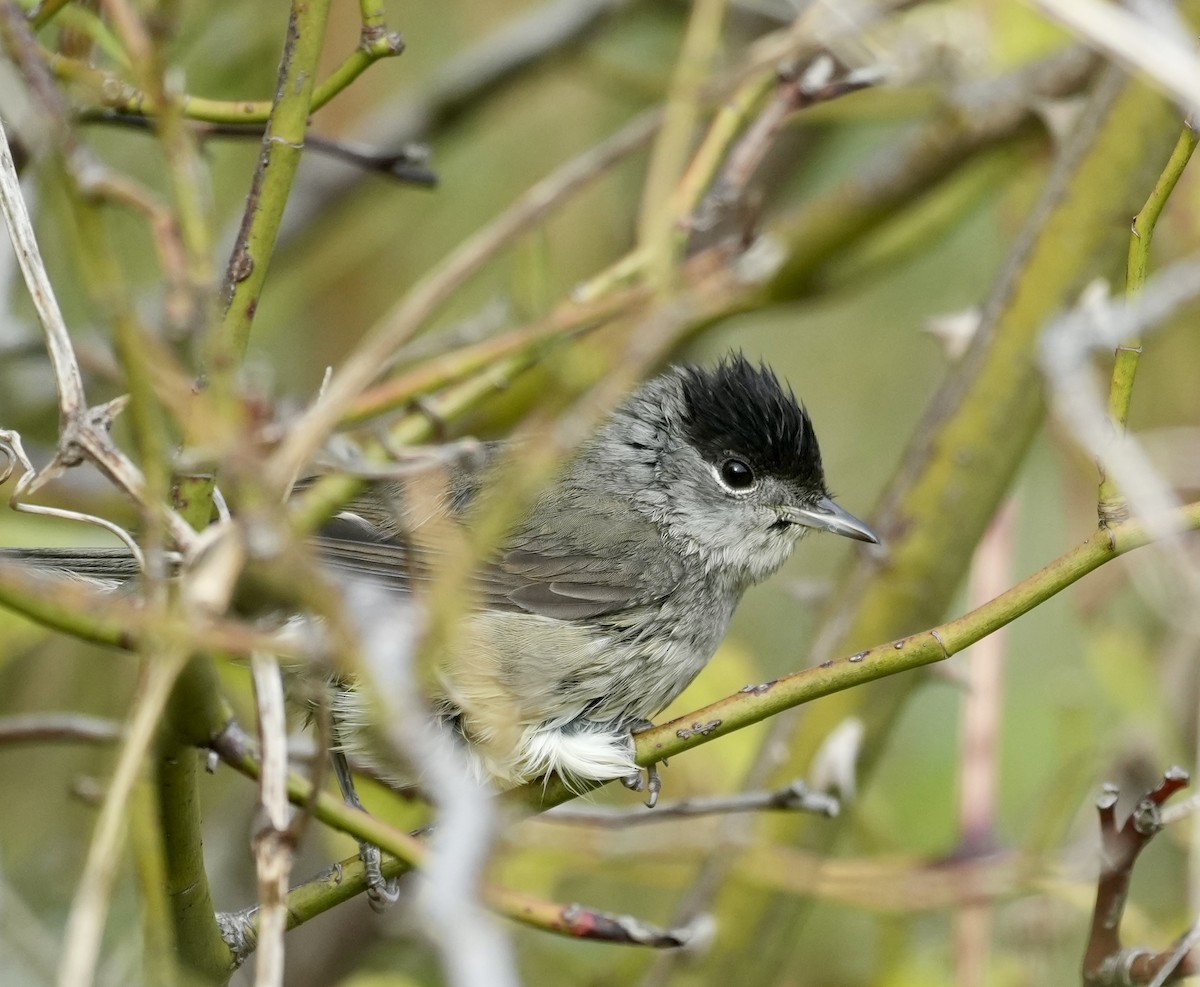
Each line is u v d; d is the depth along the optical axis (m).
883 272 12.19
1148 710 10.88
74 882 11.36
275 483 5.76
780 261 10.45
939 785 12.23
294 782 6.05
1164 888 11.25
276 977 5.40
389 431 8.80
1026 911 10.57
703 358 14.86
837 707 9.95
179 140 5.53
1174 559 8.62
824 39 9.14
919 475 10.14
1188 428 11.41
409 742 5.11
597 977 11.20
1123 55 6.28
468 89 13.40
